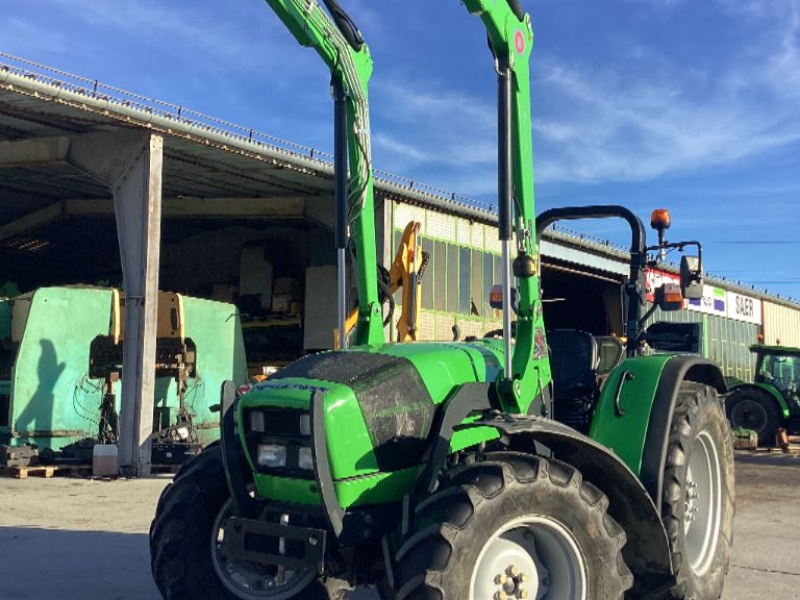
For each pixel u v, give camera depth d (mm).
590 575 3449
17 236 23188
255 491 3801
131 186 12500
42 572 5434
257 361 22891
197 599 4000
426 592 3064
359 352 3889
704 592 4438
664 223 5230
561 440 3604
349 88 4301
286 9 4020
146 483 10336
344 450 3406
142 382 11477
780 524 7461
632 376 4430
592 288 27141
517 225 4086
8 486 9898
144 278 11836
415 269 9039
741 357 35031
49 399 11547
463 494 3234
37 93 11156
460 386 3721
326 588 3971
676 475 4137
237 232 24297
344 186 4328
